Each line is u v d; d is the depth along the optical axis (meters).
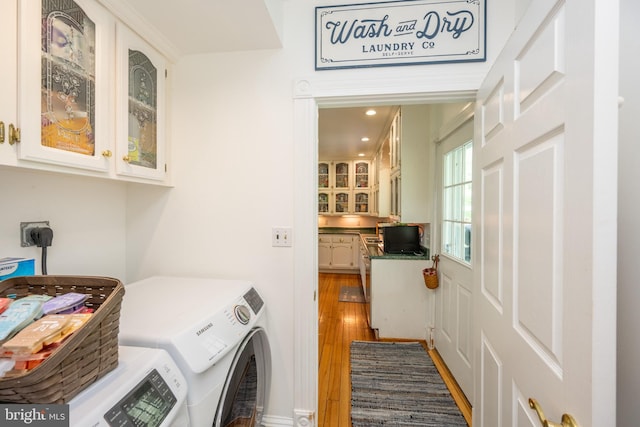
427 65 1.32
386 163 4.26
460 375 1.86
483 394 1.14
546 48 0.66
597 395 0.49
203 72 1.49
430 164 2.44
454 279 1.96
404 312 2.61
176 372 0.75
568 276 0.57
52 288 0.71
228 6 1.13
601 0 0.48
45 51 0.81
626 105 0.67
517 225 0.83
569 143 0.57
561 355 0.60
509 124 0.89
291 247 1.45
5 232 0.99
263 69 1.44
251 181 1.47
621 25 0.67
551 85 0.65
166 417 0.65
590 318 0.50
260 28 1.28
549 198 0.65
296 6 1.41
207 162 1.50
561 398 0.59
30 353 0.49
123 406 0.58
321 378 2.04
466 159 1.81
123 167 1.12
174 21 1.22
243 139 1.47
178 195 1.52
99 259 1.39
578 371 0.53
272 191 1.46
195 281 1.40
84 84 0.95
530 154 0.75
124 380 0.63
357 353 2.38
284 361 1.46
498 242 0.98
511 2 1.26
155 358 0.72
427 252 2.60
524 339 0.78
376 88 1.35
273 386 1.47
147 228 1.55
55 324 0.54
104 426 0.53
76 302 0.63
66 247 1.22
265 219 1.46
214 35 1.32
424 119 2.49
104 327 0.62
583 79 0.52
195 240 1.52
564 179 0.59
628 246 0.66
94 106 0.99
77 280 0.70
